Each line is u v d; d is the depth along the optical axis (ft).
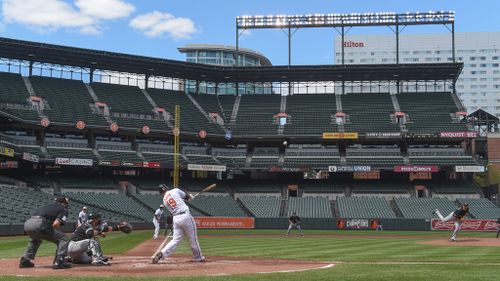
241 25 227.40
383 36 597.52
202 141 207.72
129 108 196.44
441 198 186.29
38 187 168.25
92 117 182.91
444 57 603.67
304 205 185.16
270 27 224.12
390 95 221.66
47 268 40.73
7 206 129.18
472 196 189.16
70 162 168.86
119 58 195.62
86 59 195.83
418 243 84.28
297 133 199.21
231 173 201.46
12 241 88.02
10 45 178.29
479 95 602.03
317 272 37.60
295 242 91.45
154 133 190.60
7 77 187.32
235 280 32.83
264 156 203.41
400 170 187.83
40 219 39.88
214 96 225.97
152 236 110.42
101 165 174.81
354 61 592.19
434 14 220.02
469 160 191.01
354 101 219.00
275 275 35.60
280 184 203.92
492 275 35.86
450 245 77.87
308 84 228.43
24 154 154.30
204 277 34.27
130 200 174.50
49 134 183.11
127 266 42.19
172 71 213.05
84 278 33.50
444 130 195.72
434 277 34.47
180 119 200.54
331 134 196.24
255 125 206.49
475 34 605.31
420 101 215.51
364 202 185.88
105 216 154.20
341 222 166.61
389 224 164.45
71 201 162.09
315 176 201.57
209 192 195.42
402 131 195.42
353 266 42.60
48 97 185.06
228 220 167.94
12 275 35.47
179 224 44.83
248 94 228.02
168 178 199.93
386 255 57.77
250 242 91.25
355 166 190.08
